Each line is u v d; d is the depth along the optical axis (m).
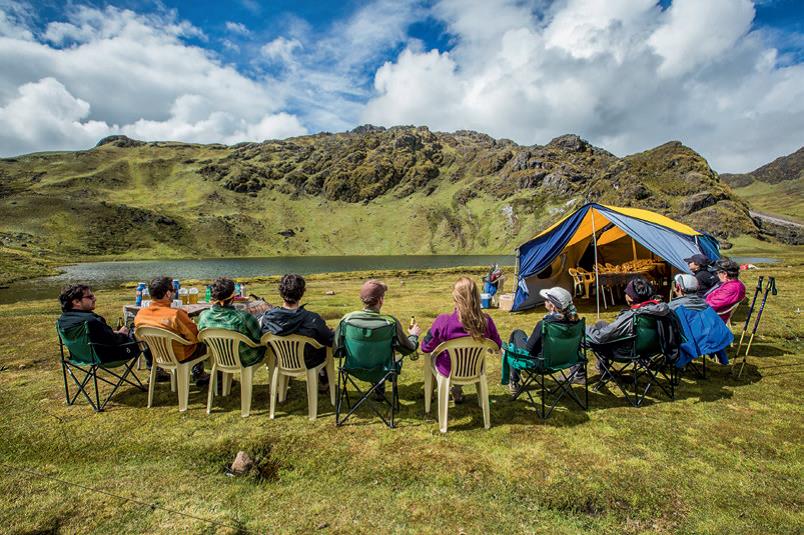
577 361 4.95
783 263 42.00
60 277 50.62
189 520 3.21
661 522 3.13
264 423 4.81
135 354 5.55
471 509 3.28
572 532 3.04
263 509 3.34
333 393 5.36
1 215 135.75
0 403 5.50
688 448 4.13
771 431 4.46
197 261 122.56
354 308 13.85
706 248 10.78
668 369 6.31
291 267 90.50
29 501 3.47
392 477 3.71
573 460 3.93
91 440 4.47
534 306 13.02
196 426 4.76
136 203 194.88
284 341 4.66
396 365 4.74
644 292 5.04
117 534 3.08
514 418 4.85
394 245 197.88
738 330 8.73
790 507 3.27
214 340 4.88
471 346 4.39
